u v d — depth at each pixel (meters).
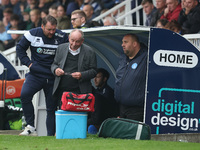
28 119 26.23
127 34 25.84
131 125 23.20
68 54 24.69
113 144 20.83
